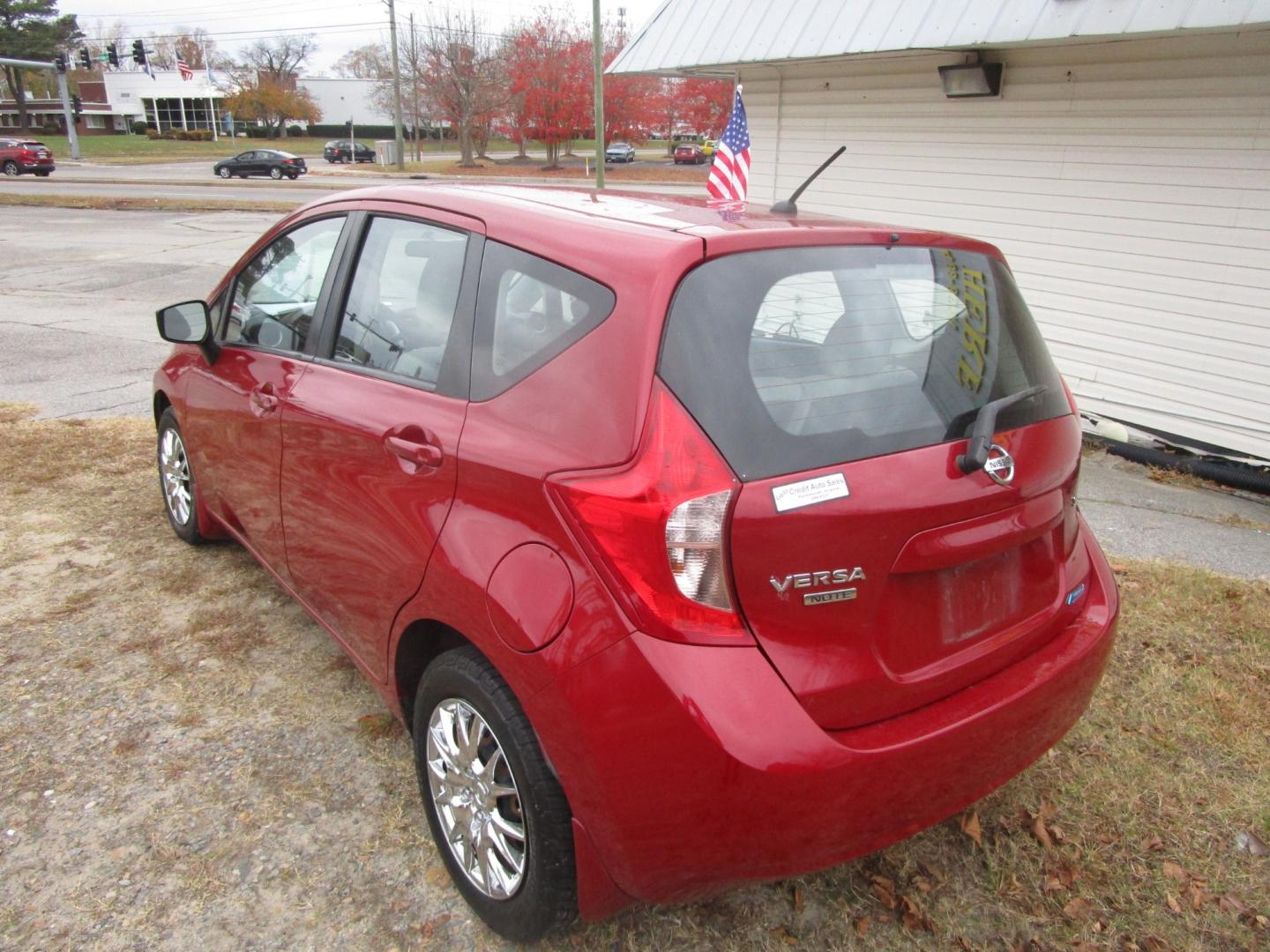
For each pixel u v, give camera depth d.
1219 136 6.48
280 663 3.56
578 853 2.07
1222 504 6.07
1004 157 7.84
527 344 2.27
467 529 2.22
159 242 19.41
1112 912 2.52
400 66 64.88
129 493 5.24
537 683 2.01
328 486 2.83
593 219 2.36
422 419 2.47
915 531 2.02
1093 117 7.15
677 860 1.95
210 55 96.50
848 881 2.60
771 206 2.77
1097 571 2.73
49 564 4.32
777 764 1.84
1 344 9.52
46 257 16.80
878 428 2.05
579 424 2.04
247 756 3.03
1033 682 2.27
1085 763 3.07
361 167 52.44
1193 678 3.55
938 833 2.78
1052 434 2.41
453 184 3.04
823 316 2.14
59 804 2.79
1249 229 6.46
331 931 2.39
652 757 1.88
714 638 1.86
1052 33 6.34
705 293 2.02
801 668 1.92
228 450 3.58
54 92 101.38
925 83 8.32
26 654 3.58
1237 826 2.82
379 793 2.88
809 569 1.90
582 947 2.36
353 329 2.96
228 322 3.75
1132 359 7.27
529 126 51.78
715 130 51.53
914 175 8.63
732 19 9.11
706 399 1.92
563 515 2.00
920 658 2.11
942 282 2.41
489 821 2.31
